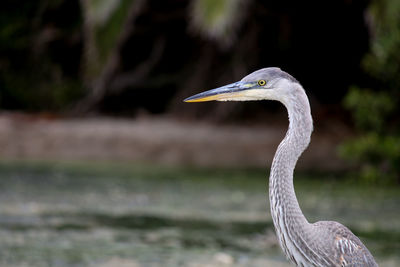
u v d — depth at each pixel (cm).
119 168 1507
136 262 739
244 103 2022
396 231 910
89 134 1739
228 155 1703
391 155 1310
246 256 778
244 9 1470
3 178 1293
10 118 1898
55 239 835
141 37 2080
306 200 1139
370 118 1353
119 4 1512
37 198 1101
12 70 2241
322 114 2050
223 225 940
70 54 2252
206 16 1312
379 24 1286
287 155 525
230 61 1881
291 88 529
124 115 2086
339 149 1383
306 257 520
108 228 905
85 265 721
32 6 2239
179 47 2098
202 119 1978
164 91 2142
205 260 755
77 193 1162
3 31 2212
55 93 2212
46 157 1675
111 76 1955
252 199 1148
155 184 1287
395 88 1348
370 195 1209
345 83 2161
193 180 1352
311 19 2070
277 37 2003
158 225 934
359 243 542
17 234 853
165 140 1723
